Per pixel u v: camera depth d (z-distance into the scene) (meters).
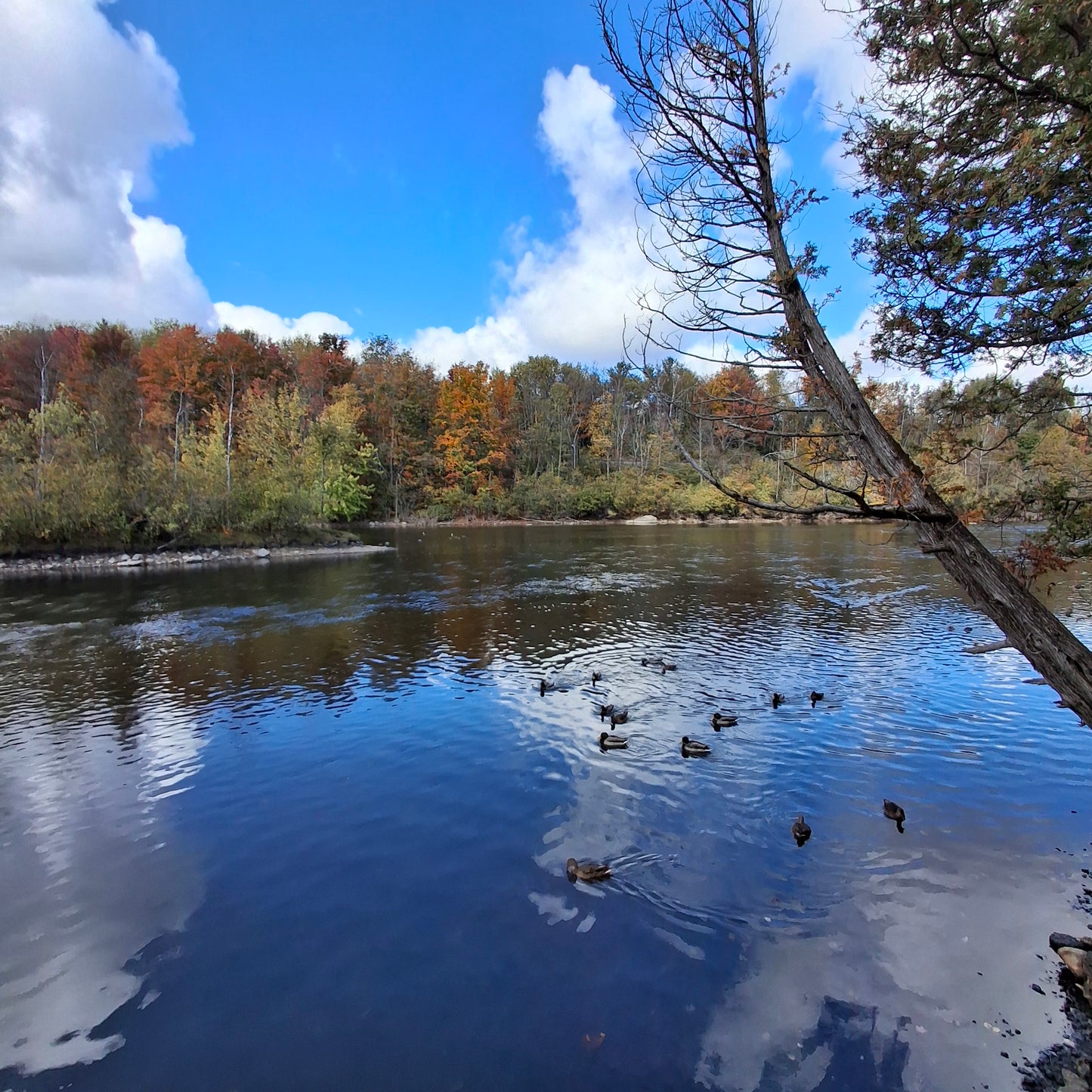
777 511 4.23
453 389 72.44
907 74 4.58
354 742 9.56
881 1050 4.00
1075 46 3.78
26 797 7.89
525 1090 3.81
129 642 16.02
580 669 13.38
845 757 8.64
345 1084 3.89
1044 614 4.30
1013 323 4.56
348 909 5.60
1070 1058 3.90
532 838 6.71
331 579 27.19
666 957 4.88
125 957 5.04
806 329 4.45
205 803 7.69
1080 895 5.54
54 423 33.53
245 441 46.50
